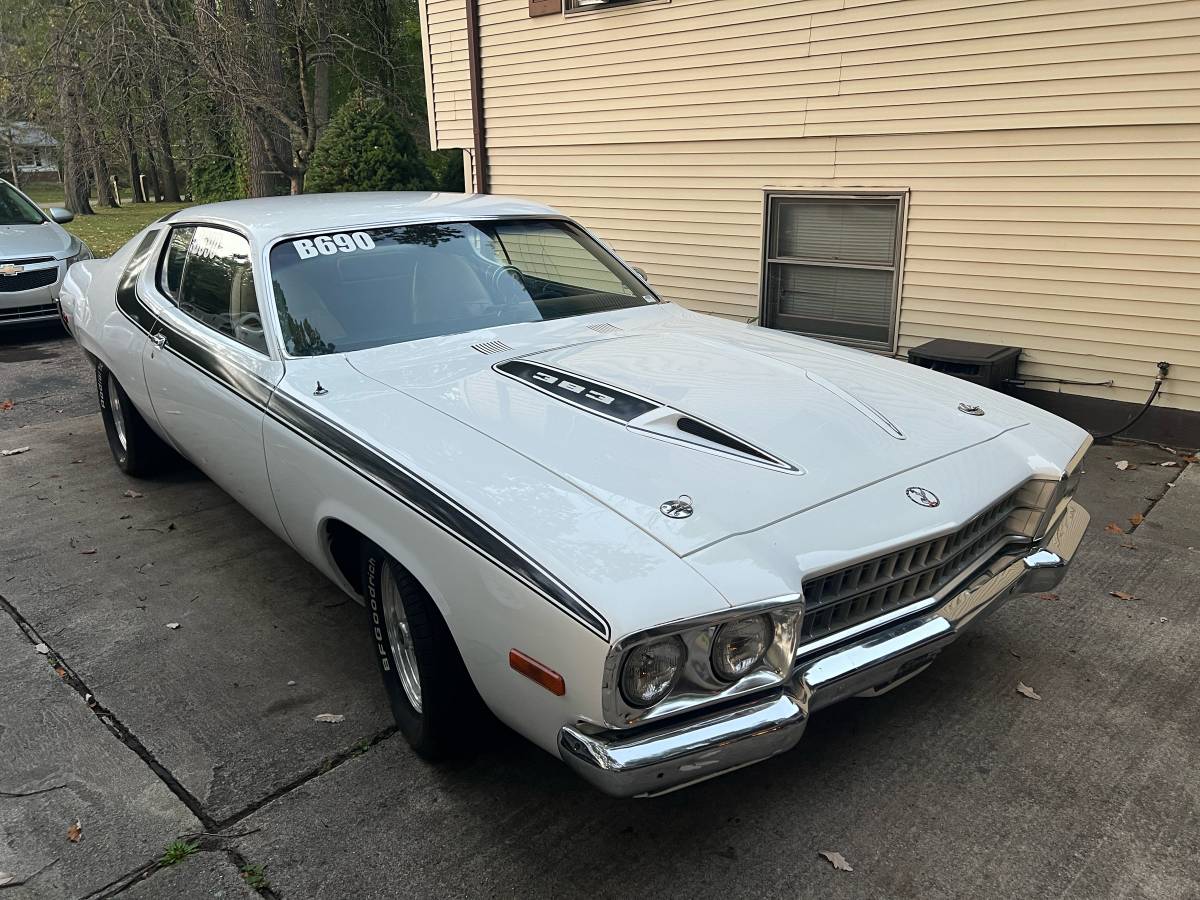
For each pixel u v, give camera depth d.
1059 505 3.06
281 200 4.45
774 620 2.18
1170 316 5.58
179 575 4.24
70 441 6.23
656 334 3.72
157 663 3.51
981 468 2.80
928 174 6.36
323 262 3.67
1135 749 2.93
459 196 4.56
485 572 2.31
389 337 3.54
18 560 4.39
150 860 2.53
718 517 2.33
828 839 2.57
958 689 3.28
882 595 2.50
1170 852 2.50
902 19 6.22
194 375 3.83
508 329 3.68
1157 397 5.73
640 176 8.16
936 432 2.95
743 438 2.68
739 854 2.53
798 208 7.21
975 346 6.29
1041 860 2.48
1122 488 5.05
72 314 5.60
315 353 3.39
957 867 2.46
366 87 19.19
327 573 3.29
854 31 6.47
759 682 2.21
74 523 4.83
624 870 2.47
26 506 5.06
